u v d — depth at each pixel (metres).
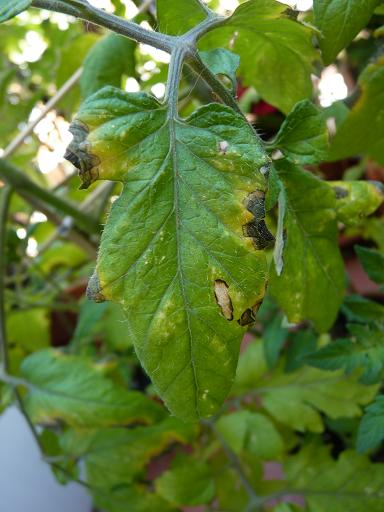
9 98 0.36
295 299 0.15
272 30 0.14
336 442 0.26
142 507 0.24
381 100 0.16
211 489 0.24
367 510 0.21
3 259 0.26
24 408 0.24
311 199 0.14
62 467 0.25
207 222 0.10
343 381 0.23
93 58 0.21
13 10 0.10
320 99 0.21
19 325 0.35
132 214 0.10
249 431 0.24
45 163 0.35
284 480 0.23
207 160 0.10
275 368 0.25
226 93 0.12
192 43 0.12
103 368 0.23
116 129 0.10
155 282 0.10
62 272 0.41
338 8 0.13
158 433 0.24
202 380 0.10
